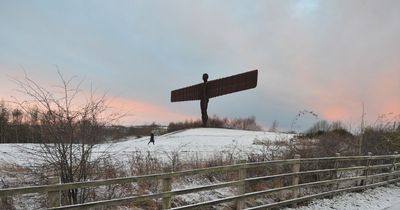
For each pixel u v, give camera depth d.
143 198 6.73
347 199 11.89
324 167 13.71
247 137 34.31
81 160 7.23
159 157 14.27
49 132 7.06
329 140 17.00
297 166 10.64
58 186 5.61
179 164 12.03
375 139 21.05
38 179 7.46
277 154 14.34
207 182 11.53
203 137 34.62
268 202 10.72
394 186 15.42
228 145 24.97
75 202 7.16
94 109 7.59
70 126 7.14
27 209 6.89
